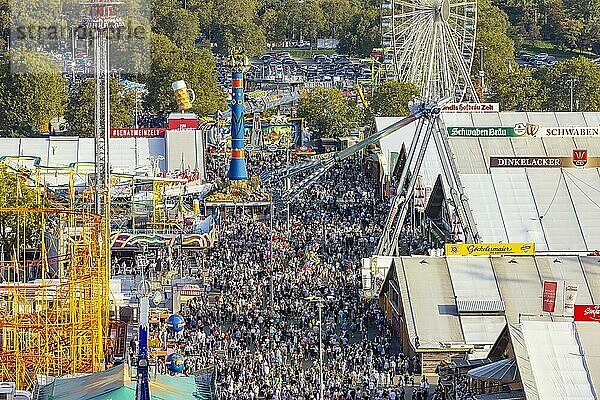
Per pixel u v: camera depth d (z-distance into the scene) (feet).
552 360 646.74
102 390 627.05
